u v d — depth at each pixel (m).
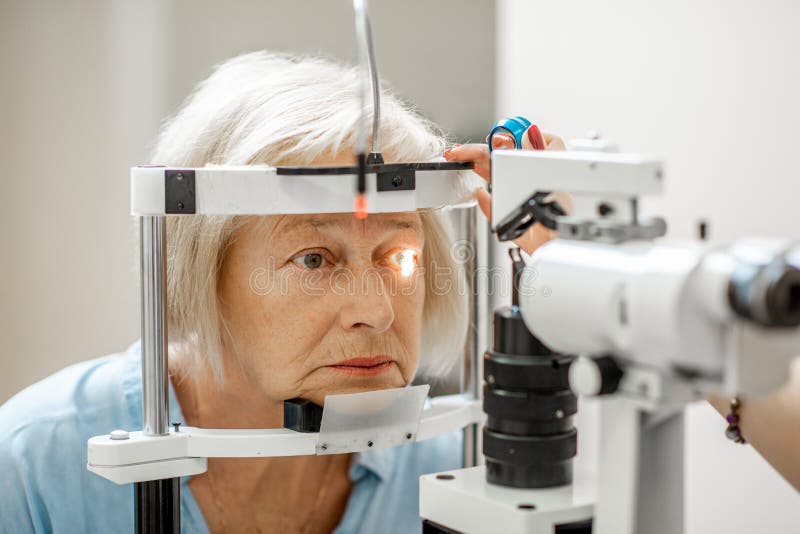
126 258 1.98
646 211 1.32
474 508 0.65
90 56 1.94
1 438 0.98
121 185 1.96
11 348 2.04
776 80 1.15
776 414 0.77
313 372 0.84
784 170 1.15
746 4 1.18
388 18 1.75
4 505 0.96
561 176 0.63
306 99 0.86
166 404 0.76
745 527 1.24
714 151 1.23
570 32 1.41
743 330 0.52
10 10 1.94
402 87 1.75
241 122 0.88
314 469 1.01
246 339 0.86
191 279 0.88
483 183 0.88
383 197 0.76
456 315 1.01
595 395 0.58
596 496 0.61
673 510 0.61
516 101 1.54
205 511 0.98
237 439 0.76
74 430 0.99
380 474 1.03
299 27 1.81
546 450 0.66
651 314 0.52
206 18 1.86
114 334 2.01
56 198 1.99
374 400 0.79
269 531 1.01
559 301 0.58
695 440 1.29
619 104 1.34
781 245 0.51
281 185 0.73
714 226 1.24
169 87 1.89
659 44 1.28
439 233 0.98
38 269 2.02
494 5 1.67
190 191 0.72
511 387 0.67
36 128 1.97
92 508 0.96
